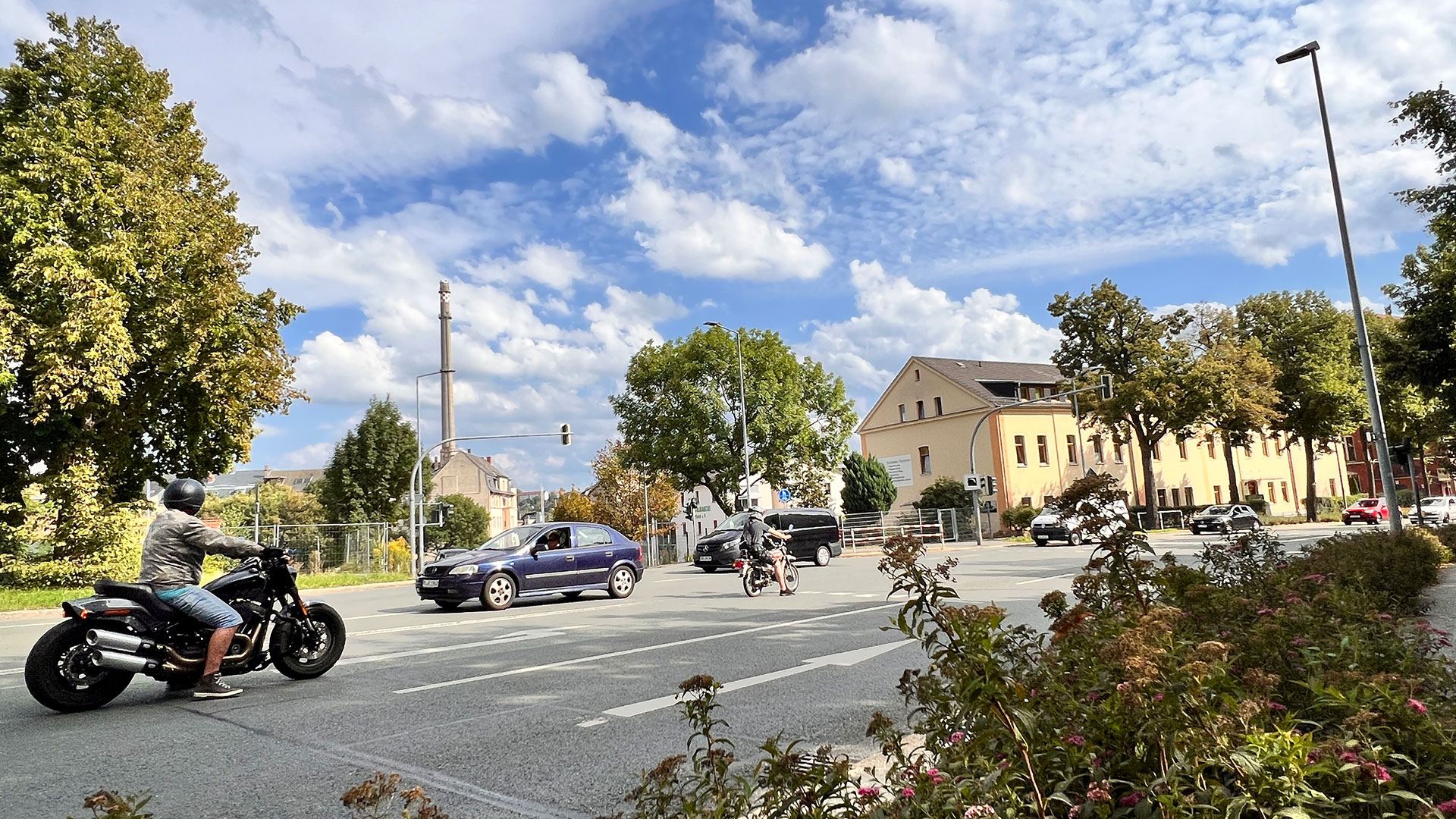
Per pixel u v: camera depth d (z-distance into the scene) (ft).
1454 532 64.23
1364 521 154.51
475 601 57.67
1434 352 70.64
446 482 333.83
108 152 78.95
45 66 80.64
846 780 9.42
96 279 72.69
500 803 14.94
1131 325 152.46
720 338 148.66
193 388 86.94
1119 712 9.71
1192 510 173.78
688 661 29.14
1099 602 15.96
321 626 27.09
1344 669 13.74
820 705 22.04
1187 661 9.86
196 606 23.43
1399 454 62.95
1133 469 189.47
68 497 76.13
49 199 75.46
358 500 173.88
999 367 199.52
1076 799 9.18
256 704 23.09
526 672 27.61
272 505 229.04
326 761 17.57
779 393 148.97
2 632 47.09
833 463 155.94
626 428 153.38
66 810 14.71
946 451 181.78
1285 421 177.47
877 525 143.23
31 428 81.61
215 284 83.25
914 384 190.70
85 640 22.61
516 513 384.06
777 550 54.39
